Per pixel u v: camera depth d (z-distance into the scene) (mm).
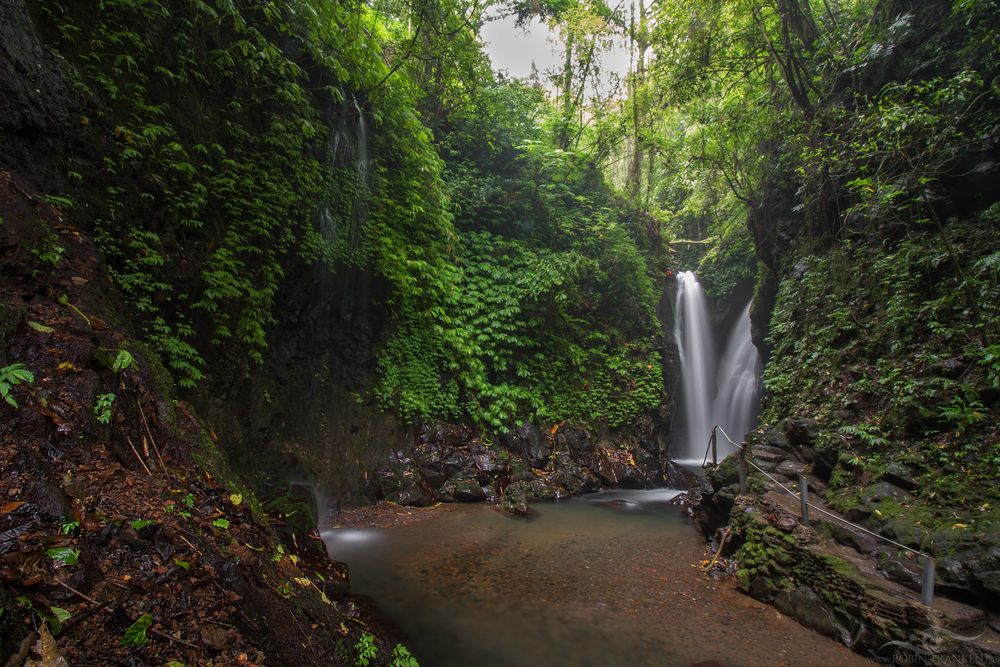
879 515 5152
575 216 14805
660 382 13758
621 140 15477
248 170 6496
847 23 10406
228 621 2475
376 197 9328
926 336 6605
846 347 7773
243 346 6512
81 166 4492
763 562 5535
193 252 5699
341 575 5316
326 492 8039
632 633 4703
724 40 11352
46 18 4430
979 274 6156
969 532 4438
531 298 12320
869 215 8266
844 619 4547
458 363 11133
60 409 2809
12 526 2078
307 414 8094
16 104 3785
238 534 3232
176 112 5637
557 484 10586
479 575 6023
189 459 3562
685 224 21688
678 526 8312
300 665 2748
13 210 3494
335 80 8336
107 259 4629
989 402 5434
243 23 6188
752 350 15672
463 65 12859
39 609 1853
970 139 6832
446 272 11305
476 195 12883
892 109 7043
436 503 9195
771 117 11078
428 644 4457
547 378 12375
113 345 3613
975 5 6773
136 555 2402
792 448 7324
